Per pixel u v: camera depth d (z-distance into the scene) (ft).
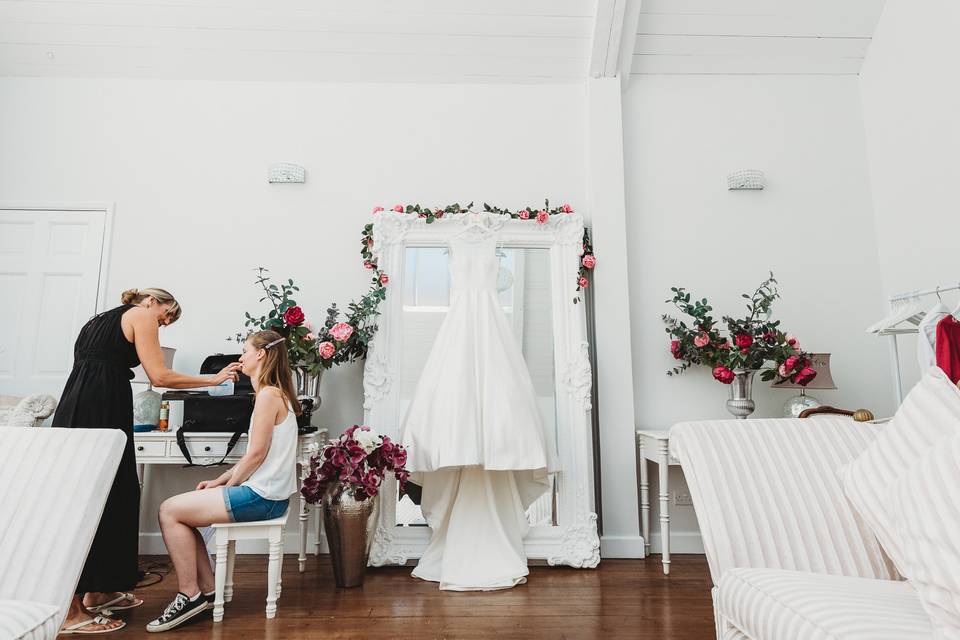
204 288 11.28
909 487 2.89
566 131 12.16
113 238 11.36
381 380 10.58
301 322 10.12
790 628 3.38
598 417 10.93
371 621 7.23
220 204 11.57
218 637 6.69
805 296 11.85
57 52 11.57
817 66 12.45
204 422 9.02
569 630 6.97
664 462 9.69
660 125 12.30
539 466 9.04
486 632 6.89
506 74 12.17
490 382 9.39
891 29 11.70
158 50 11.59
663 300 11.71
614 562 10.16
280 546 7.47
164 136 11.74
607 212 11.53
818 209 12.17
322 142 11.88
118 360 7.62
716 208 12.07
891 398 11.58
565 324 11.07
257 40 11.55
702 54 12.29
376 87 12.14
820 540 4.50
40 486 4.27
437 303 11.03
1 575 3.88
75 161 11.57
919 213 11.12
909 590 3.74
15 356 10.95
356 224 11.64
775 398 11.48
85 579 6.96
